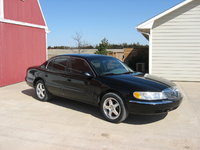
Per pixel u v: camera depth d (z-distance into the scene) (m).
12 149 3.56
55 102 6.55
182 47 10.43
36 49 11.90
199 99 7.01
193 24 10.18
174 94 4.74
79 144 3.75
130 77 5.12
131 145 3.73
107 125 4.66
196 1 9.99
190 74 10.51
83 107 6.02
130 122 4.86
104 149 3.58
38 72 6.64
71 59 5.80
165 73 10.77
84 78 5.29
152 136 4.10
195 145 3.73
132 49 18.22
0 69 9.00
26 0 10.75
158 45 10.66
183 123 4.82
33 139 3.94
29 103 6.44
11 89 8.63
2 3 8.90
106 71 5.41
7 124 4.68
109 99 4.82
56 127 4.52
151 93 4.39
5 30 9.22
